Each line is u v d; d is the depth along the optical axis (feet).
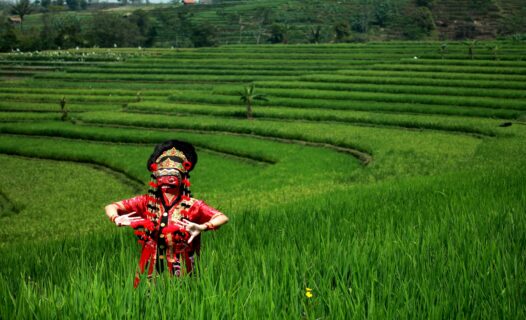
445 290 16.51
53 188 129.70
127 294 15.28
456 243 22.50
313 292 16.84
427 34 633.20
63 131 191.31
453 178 67.36
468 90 237.04
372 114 205.87
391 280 17.34
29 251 32.14
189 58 422.82
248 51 449.48
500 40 460.96
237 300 14.78
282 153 152.35
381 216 34.37
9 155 171.01
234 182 127.34
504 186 46.98
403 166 124.26
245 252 21.94
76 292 15.39
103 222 86.74
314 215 35.27
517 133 165.99
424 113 214.28
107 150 165.99
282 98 241.96
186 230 18.16
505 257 19.51
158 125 199.62
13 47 514.68
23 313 14.25
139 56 431.84
